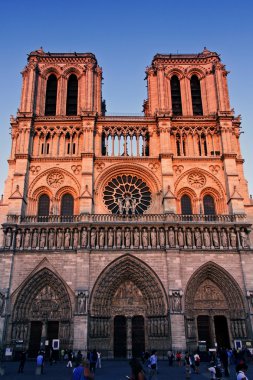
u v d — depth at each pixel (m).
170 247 59.41
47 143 71.56
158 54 80.19
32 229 61.06
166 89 77.38
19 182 65.50
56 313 57.81
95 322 56.16
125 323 58.44
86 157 68.12
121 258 59.19
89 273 57.91
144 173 69.38
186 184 68.38
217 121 72.75
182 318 54.94
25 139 69.56
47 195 68.00
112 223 61.09
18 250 59.47
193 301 58.59
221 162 69.81
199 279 59.44
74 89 79.38
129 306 59.00
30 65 76.69
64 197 67.88
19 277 58.06
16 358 53.78
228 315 58.31
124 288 60.22
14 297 57.00
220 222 61.97
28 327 57.25
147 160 69.75
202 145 71.88
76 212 65.75
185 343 53.47
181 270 58.81
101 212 66.19
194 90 79.75
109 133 72.44
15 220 61.78
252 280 58.03
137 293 59.91
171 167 67.81
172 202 64.06
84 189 65.31
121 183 69.25
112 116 73.00
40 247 59.88
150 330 56.81
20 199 63.72
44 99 76.56
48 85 79.44
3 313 55.03
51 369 43.78
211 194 68.69
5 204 66.56
